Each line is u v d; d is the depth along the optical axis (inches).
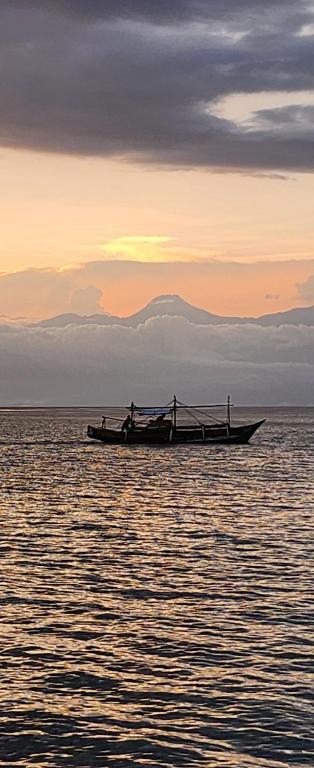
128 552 1523.1
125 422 5157.5
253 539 1656.0
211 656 941.8
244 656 940.0
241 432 5147.6
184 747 735.1
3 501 2319.1
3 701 821.9
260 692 841.5
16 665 914.1
